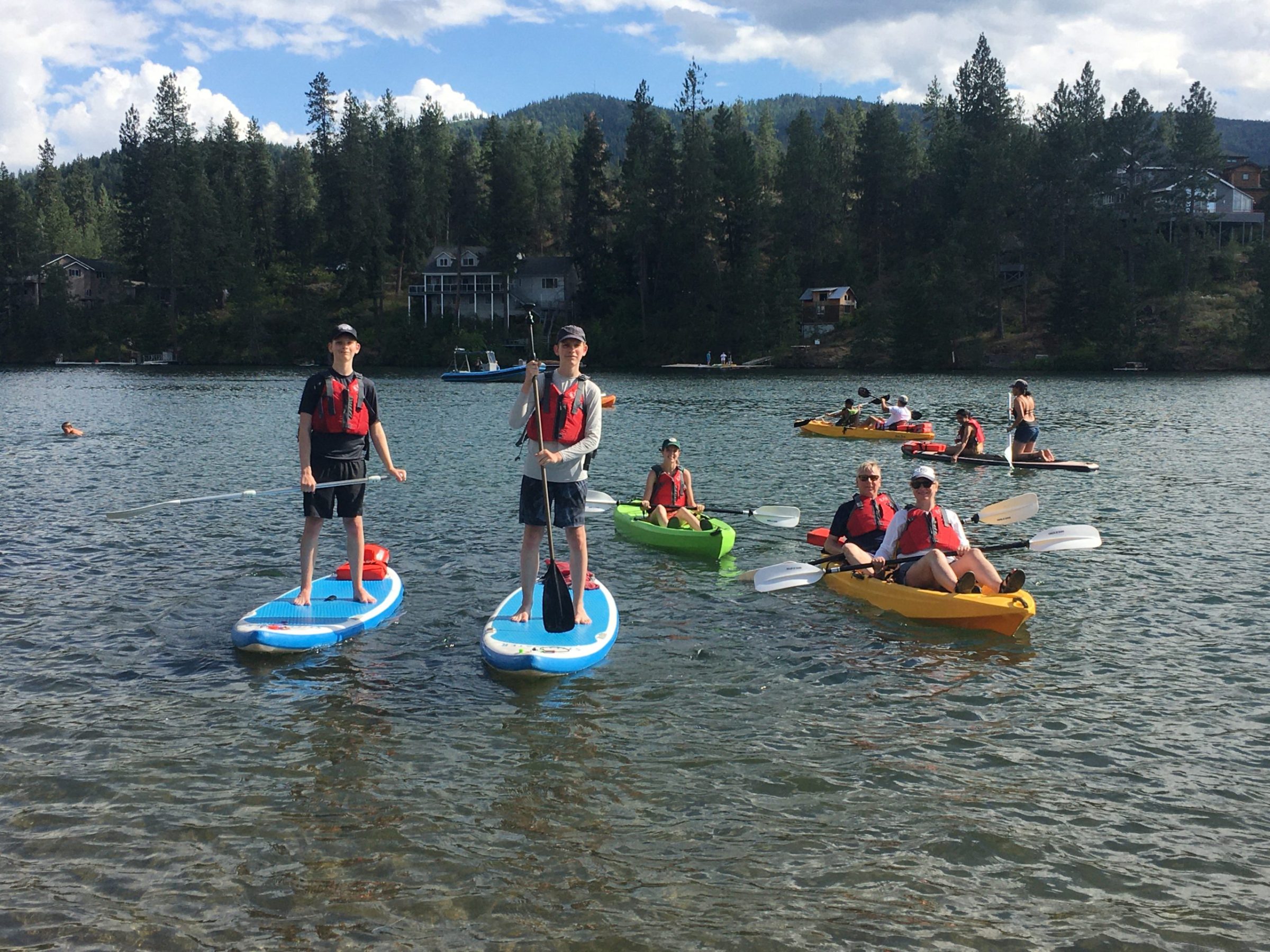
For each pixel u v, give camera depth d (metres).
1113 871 4.70
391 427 28.50
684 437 25.39
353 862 4.75
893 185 93.31
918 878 4.64
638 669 7.40
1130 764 5.80
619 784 5.55
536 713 6.54
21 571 10.14
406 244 102.81
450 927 4.27
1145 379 55.66
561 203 120.56
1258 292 73.44
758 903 4.44
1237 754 5.95
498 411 35.44
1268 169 102.50
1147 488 16.36
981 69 90.25
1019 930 4.26
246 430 26.84
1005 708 6.68
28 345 89.56
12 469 18.42
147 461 19.86
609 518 13.38
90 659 7.52
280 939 4.18
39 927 4.23
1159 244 74.38
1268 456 20.64
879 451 22.09
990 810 5.27
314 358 86.44
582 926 4.28
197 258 88.75
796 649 7.89
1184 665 7.52
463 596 9.34
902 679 7.23
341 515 8.45
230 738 6.12
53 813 5.18
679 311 83.31
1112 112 79.38
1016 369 69.19
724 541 11.15
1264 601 9.21
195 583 9.69
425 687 7.00
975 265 74.25
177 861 4.75
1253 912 4.38
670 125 87.50
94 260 108.62
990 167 74.38
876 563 9.29
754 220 87.94
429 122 126.75
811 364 75.56
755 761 5.84
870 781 5.60
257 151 118.19
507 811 5.24
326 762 5.80
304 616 8.13
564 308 94.56
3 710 6.52
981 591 8.69
